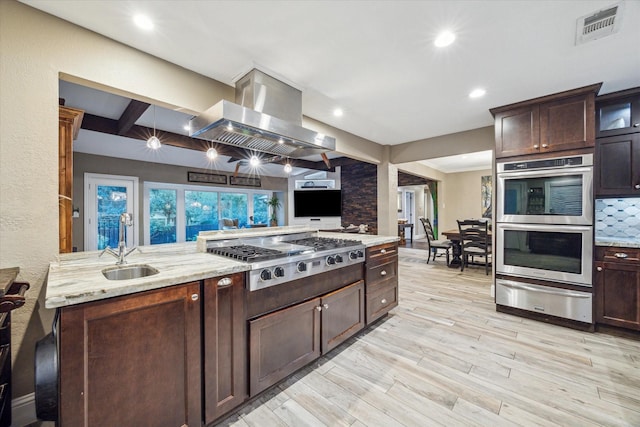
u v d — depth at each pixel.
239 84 2.42
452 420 1.53
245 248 2.15
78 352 1.07
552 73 2.38
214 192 7.64
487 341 2.43
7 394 1.41
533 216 2.86
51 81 1.62
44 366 1.16
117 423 1.16
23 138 1.53
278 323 1.77
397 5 1.58
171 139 4.30
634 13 1.64
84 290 1.09
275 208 8.89
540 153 2.83
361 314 2.51
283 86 2.48
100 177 5.46
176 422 1.33
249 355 1.61
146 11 1.60
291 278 1.85
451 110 3.21
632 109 2.62
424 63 2.22
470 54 2.09
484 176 8.10
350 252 2.36
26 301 1.53
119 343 1.17
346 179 7.83
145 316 1.24
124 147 5.18
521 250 2.95
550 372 1.96
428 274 4.93
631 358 2.13
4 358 1.33
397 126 3.84
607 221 2.94
